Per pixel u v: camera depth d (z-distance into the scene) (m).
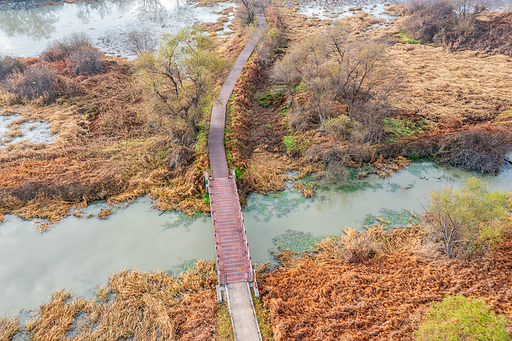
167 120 40.28
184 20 83.88
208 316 23.61
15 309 24.86
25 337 23.00
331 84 43.94
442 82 52.66
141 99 51.12
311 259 28.70
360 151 39.22
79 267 28.06
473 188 26.09
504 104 46.84
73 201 34.50
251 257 28.94
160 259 28.80
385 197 35.28
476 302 19.98
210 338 22.25
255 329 22.50
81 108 48.81
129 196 34.91
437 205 27.17
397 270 26.97
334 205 34.56
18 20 82.50
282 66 46.81
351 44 55.50
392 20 80.75
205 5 94.94
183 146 39.09
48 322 23.59
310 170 38.47
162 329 22.97
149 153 40.03
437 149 40.47
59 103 50.09
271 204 34.56
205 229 31.67
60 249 29.61
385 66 49.12
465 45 64.25
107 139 42.72
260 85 55.84
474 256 27.27
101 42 71.69
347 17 82.50
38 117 46.91
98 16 87.25
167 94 45.31
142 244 30.14
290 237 30.92
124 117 47.09
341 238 30.30
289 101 49.00
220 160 37.38
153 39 71.75
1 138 42.22
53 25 80.56
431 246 28.34
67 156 39.34
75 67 57.28
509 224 30.12
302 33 73.50
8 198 33.53
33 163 37.94
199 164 36.88
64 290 26.19
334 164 38.28
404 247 29.23
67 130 43.75
